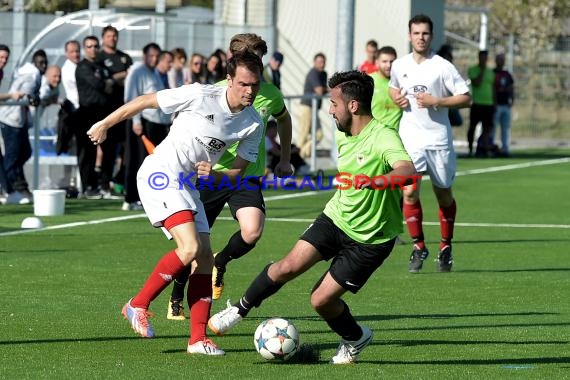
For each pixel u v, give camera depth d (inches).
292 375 641.0
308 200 1667.1
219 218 1456.7
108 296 908.0
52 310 844.6
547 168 2289.6
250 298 694.5
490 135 2573.8
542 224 1454.2
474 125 2546.8
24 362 665.6
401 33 2554.1
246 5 2422.5
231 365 668.1
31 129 1716.3
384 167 659.4
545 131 3211.1
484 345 741.3
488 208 1622.8
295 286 982.4
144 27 1873.8
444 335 776.3
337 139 676.1
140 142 1476.4
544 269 1096.2
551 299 931.3
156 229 1321.4
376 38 2534.5
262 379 628.4
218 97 692.7
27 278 987.3
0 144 1691.7
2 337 743.1
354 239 667.4
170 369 650.8
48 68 1592.0
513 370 664.4
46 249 1158.3
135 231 1300.4
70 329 773.9
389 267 1108.5
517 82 3223.4
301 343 731.4
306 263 680.4
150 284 689.6
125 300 891.4
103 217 1419.8
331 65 2504.9
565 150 2817.4
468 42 3070.9
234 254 831.1
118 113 697.6
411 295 946.1
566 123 3208.7
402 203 1207.6
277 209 1553.9
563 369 668.7
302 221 1433.3
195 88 694.5
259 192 837.8
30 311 837.8
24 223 1320.1
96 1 2187.5
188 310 867.4
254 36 837.2
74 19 1881.2
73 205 1540.4
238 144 719.1
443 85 1074.7
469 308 885.8
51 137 1720.0
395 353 714.8
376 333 783.1
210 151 702.5
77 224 1353.3
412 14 2559.1
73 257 1110.4
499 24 4394.7
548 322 828.0
